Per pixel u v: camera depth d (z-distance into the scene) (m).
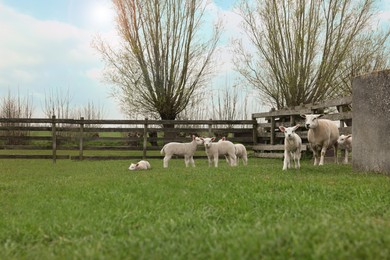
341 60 23.59
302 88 23.78
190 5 27.95
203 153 23.38
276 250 3.23
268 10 23.75
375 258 2.93
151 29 27.84
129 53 27.70
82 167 15.70
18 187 8.98
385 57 26.75
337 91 24.73
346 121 16.22
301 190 6.74
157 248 3.59
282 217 4.85
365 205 5.31
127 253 3.57
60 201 6.67
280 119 21.86
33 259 3.73
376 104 10.22
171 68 28.22
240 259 3.06
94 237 4.39
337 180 8.00
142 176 9.83
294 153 11.95
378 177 8.66
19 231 4.72
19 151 28.22
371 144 10.39
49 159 22.11
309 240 3.37
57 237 4.55
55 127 20.48
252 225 4.50
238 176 9.07
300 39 23.33
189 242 3.79
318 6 23.48
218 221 4.95
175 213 5.38
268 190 6.88
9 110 30.70
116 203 6.18
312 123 13.30
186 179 8.62
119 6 27.41
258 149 22.45
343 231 3.62
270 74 25.28
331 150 20.19
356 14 23.47
